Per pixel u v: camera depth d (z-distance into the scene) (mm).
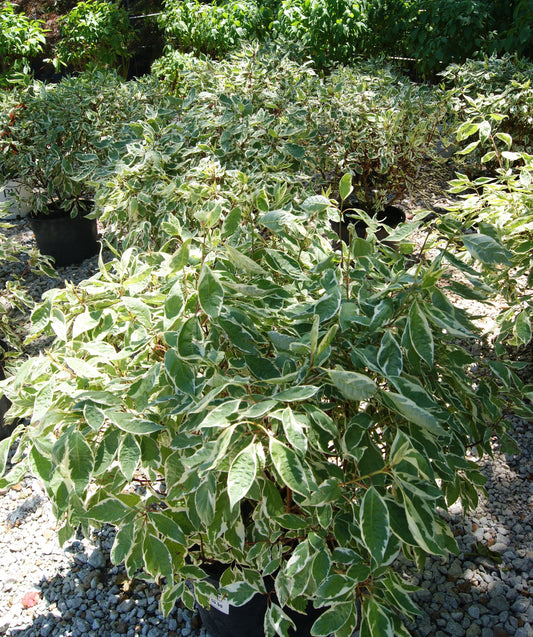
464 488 1877
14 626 2014
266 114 3422
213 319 1442
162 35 10695
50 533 2377
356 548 1433
